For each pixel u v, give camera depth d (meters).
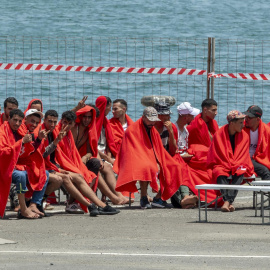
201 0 151.75
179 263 18.23
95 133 27.78
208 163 27.36
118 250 19.72
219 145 27.09
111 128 29.61
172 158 27.56
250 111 28.08
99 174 27.92
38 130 25.84
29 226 23.36
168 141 28.17
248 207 27.44
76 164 26.62
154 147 27.45
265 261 18.47
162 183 27.45
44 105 52.72
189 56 72.81
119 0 146.12
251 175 27.28
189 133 29.22
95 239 21.22
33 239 21.23
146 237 21.52
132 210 26.88
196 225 23.56
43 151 25.77
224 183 26.62
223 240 21.06
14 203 26.28
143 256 18.98
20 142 24.41
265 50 77.25
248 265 18.03
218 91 53.31
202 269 17.62
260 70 69.12
